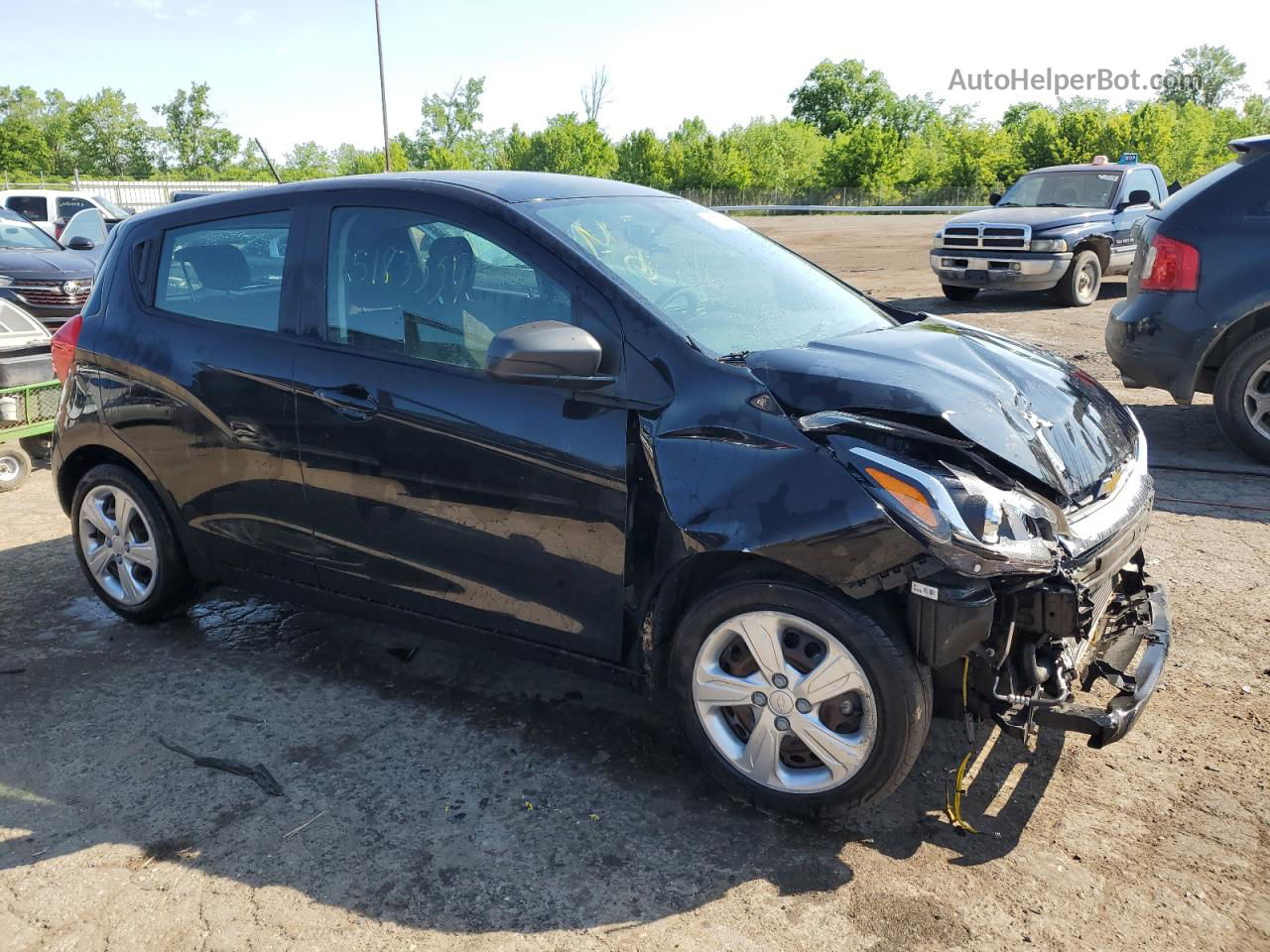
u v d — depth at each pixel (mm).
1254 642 3852
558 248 3096
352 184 3521
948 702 2775
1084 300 12852
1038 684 2721
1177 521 5145
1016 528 2582
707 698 2914
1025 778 3059
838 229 33250
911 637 2594
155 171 97438
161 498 3955
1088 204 13227
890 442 2648
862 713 2701
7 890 2662
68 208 20062
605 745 3307
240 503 3711
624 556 2934
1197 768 3086
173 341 3793
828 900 2564
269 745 3338
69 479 4324
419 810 2973
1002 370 3164
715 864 2715
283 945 2453
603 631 3053
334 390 3379
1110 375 8320
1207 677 3607
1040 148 64938
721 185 70000
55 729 3457
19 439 6520
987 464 2662
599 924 2506
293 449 3504
